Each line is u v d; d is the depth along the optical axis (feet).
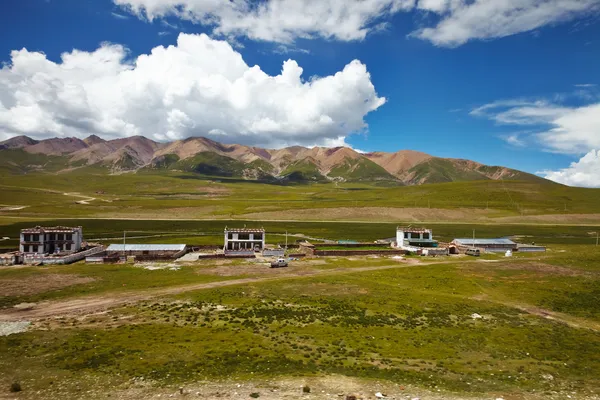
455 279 301.02
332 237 572.92
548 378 135.95
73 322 187.01
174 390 117.91
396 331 183.73
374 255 416.67
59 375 128.06
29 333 169.78
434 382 129.39
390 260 387.14
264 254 404.16
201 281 282.36
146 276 297.94
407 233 472.44
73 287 260.42
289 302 229.66
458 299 245.24
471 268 344.69
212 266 344.08
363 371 136.87
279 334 174.50
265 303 225.97
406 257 407.44
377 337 174.70
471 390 123.95
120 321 189.78
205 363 140.26
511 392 123.44
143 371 132.16
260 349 155.33
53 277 291.38
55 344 156.56
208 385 121.80
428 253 422.41
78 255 376.48
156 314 201.57
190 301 227.61
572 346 169.48
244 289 258.78
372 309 219.00
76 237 413.39
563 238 584.40
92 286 263.70
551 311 224.12
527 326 195.42
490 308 226.99
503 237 589.32
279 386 121.49
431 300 240.32
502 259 396.37
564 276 312.50
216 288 260.21
